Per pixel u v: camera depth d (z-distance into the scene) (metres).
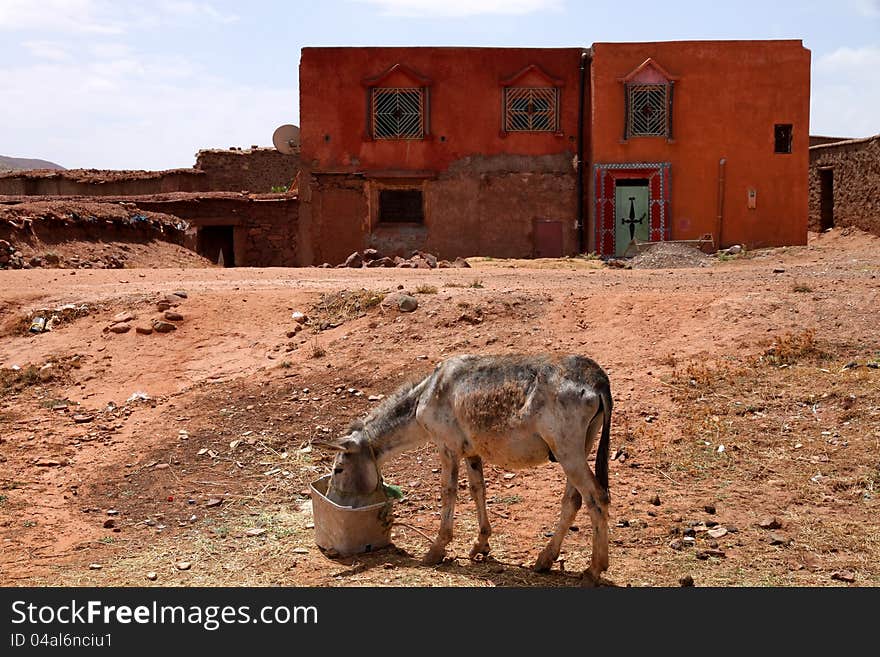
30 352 14.69
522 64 34.34
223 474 10.49
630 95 32.94
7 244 23.30
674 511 8.52
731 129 33.09
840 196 44.25
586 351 12.70
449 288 15.92
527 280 18.25
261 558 7.93
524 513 8.73
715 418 10.48
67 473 10.76
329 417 11.73
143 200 34.00
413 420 7.74
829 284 14.46
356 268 24.31
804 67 32.94
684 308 13.60
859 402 10.31
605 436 6.57
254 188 47.56
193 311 15.38
